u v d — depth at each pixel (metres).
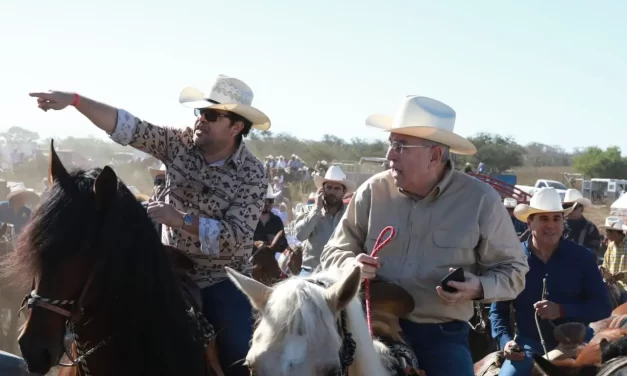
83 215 3.47
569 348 5.55
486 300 4.18
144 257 3.70
